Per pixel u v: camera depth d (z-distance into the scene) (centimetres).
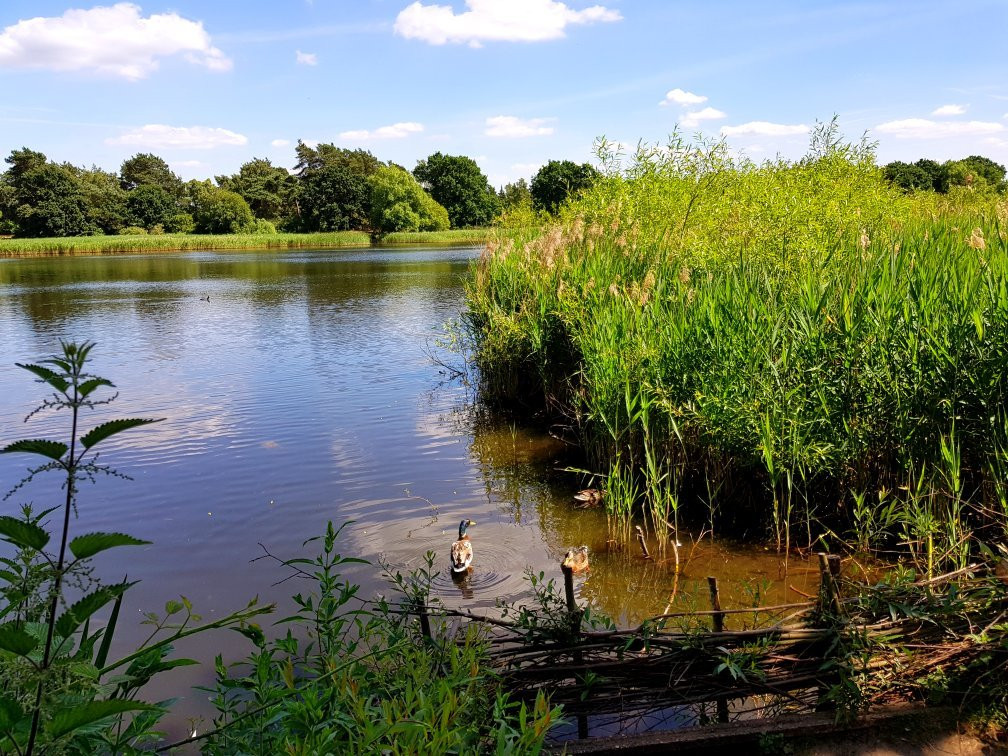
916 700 396
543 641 420
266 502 814
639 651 422
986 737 368
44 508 812
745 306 776
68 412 1225
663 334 816
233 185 13988
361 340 1919
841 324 707
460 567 626
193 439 1063
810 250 924
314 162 15412
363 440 1059
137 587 617
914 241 934
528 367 1240
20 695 213
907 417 639
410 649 380
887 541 654
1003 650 390
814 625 415
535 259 1322
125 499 828
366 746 265
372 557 673
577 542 707
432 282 3562
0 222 10750
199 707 447
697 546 693
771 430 680
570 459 967
